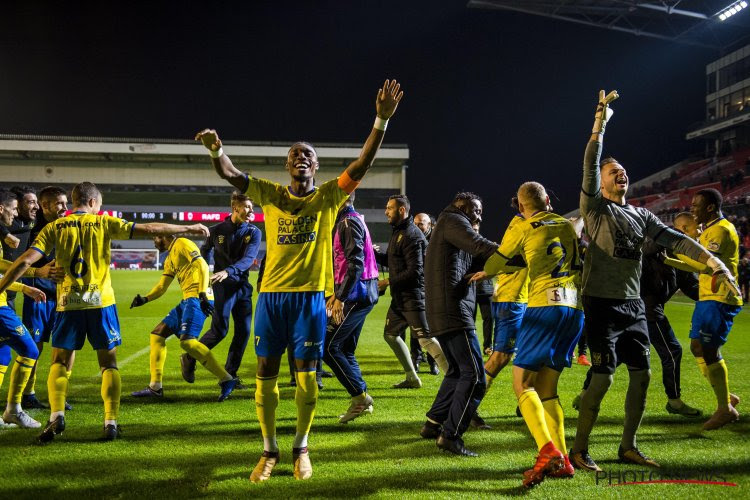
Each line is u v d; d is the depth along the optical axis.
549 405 3.68
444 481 3.47
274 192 3.68
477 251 3.94
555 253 3.68
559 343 3.66
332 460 3.86
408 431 4.57
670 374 5.02
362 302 4.91
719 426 4.55
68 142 45.41
